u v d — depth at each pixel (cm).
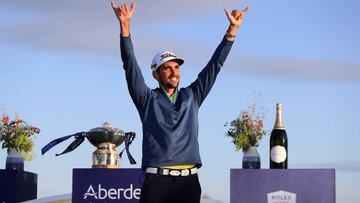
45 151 855
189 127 651
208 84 675
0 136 970
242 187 815
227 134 908
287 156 848
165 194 643
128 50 653
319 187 810
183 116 651
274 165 844
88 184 845
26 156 977
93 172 845
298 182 810
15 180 897
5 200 896
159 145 642
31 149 977
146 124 651
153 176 643
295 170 812
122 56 655
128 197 844
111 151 873
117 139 878
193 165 651
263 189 813
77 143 877
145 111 654
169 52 671
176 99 666
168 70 664
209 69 678
